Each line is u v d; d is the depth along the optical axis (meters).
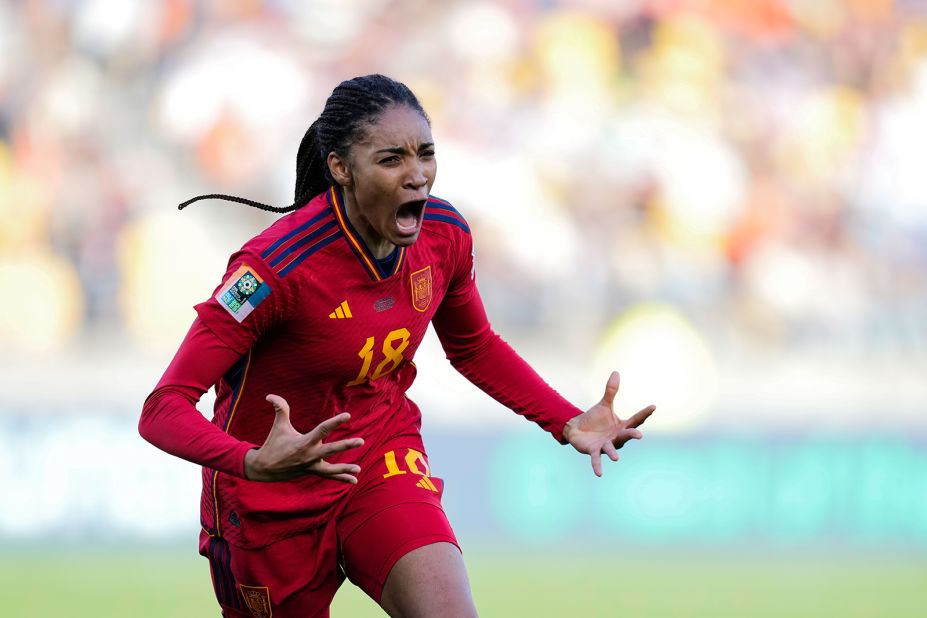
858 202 42.38
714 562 31.08
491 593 25.97
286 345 10.30
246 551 10.91
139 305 38.12
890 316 40.38
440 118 41.72
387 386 11.15
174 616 23.17
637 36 43.44
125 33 41.19
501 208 40.12
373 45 42.34
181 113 40.50
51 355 36.41
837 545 34.06
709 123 42.41
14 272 37.62
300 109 41.03
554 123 41.75
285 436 9.02
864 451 34.59
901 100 44.16
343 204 10.09
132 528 32.06
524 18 43.09
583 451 11.16
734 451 34.16
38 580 26.89
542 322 38.94
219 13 41.78
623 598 25.75
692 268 40.03
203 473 11.20
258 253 9.88
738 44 43.91
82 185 39.22
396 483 10.84
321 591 11.02
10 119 40.06
